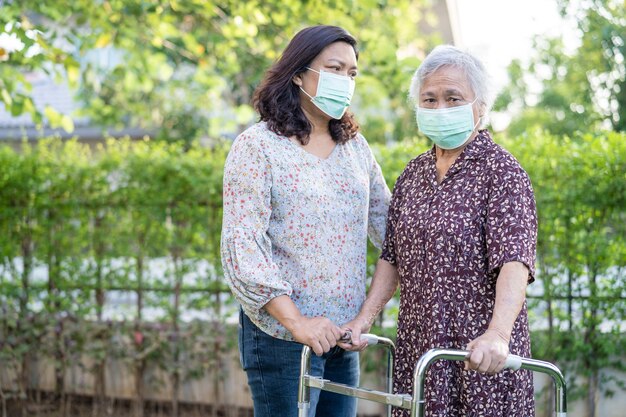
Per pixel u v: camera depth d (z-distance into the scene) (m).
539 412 4.37
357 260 2.54
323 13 5.51
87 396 5.21
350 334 2.33
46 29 4.98
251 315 2.39
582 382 4.33
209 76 6.62
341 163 2.54
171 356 4.95
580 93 11.96
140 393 5.04
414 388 1.93
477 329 2.27
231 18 5.57
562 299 4.31
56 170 5.01
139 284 4.98
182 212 4.88
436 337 2.29
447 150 2.44
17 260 5.24
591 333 4.30
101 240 5.00
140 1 5.57
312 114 2.52
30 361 5.15
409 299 2.42
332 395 2.60
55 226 5.07
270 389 2.46
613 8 9.62
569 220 4.27
